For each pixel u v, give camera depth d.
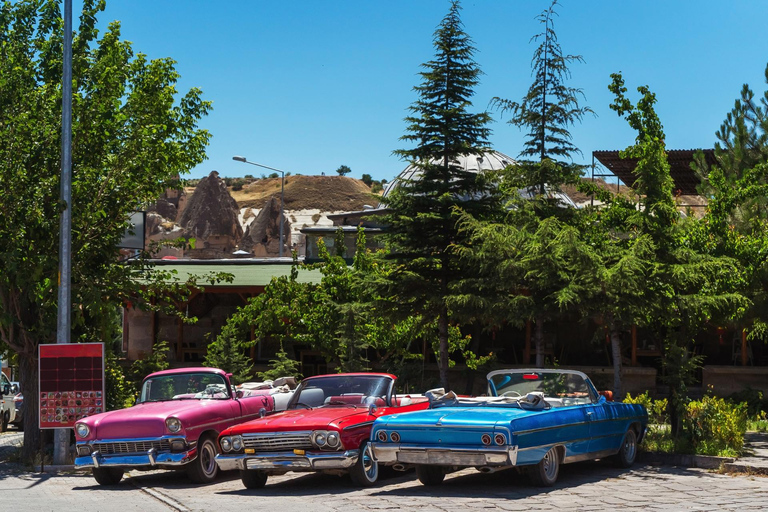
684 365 13.72
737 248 14.42
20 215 15.09
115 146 16.61
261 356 27.27
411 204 16.20
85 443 11.16
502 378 11.77
